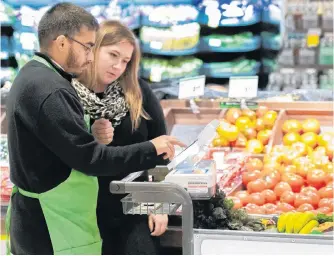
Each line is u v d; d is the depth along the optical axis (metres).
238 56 6.52
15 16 5.76
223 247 3.08
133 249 3.61
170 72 6.28
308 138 4.71
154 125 3.82
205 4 6.40
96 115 3.60
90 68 3.57
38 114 2.95
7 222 3.41
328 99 5.17
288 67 7.38
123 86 3.68
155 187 2.97
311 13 7.51
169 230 3.76
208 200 3.33
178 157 3.18
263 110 4.97
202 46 6.48
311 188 3.99
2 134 4.93
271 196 3.95
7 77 5.72
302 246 3.03
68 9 3.09
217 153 4.48
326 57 7.30
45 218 3.16
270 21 6.58
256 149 4.69
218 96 5.24
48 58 3.11
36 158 3.07
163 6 6.29
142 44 6.32
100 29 3.53
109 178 3.60
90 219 3.26
